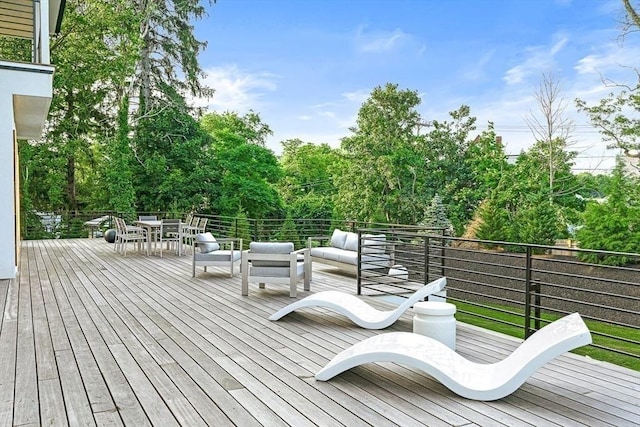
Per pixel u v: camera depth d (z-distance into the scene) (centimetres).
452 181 2467
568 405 304
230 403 305
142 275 834
